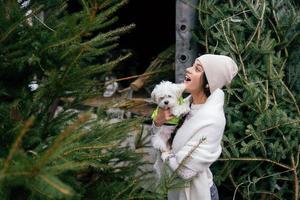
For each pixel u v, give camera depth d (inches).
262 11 137.0
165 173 85.0
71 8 186.2
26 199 67.5
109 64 85.4
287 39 141.3
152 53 220.1
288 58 144.6
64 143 62.8
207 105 98.6
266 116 133.3
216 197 106.1
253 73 137.6
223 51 136.1
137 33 224.2
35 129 76.9
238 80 136.6
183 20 142.5
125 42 223.5
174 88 99.0
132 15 226.2
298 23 141.1
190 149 94.0
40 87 79.1
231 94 136.5
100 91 90.9
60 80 77.1
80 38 78.8
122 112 113.6
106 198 83.0
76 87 81.5
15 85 82.7
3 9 76.0
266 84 137.9
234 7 137.6
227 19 136.6
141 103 154.9
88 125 85.7
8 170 52.4
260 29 137.2
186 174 92.7
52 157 56.2
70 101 87.3
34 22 81.8
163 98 99.0
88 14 75.4
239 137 137.7
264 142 136.1
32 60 75.0
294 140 138.5
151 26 224.4
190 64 143.7
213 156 95.4
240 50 136.5
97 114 92.6
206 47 138.9
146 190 83.0
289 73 143.9
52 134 81.5
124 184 87.4
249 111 137.9
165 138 102.3
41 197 62.1
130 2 224.7
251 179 141.6
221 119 97.7
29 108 77.0
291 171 141.3
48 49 76.8
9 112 73.6
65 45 77.5
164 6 223.1
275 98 139.9
